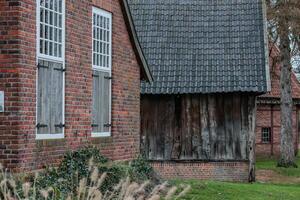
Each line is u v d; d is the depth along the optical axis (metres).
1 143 12.69
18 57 12.64
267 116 41.84
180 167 28.28
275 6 31.38
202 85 27.45
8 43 12.68
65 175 13.54
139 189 10.70
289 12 31.00
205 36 29.23
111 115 17.70
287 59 33.66
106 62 17.38
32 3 13.14
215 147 28.12
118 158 18.02
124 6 18.09
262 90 26.91
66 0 14.73
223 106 28.12
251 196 18.45
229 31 29.20
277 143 41.88
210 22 29.72
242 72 27.58
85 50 15.77
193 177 28.22
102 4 16.81
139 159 17.89
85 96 15.78
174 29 29.62
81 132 15.55
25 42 12.87
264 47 28.27
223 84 27.31
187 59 28.47
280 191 20.47
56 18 14.33
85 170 13.92
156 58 28.52
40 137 13.59
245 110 27.98
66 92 14.74
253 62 27.86
